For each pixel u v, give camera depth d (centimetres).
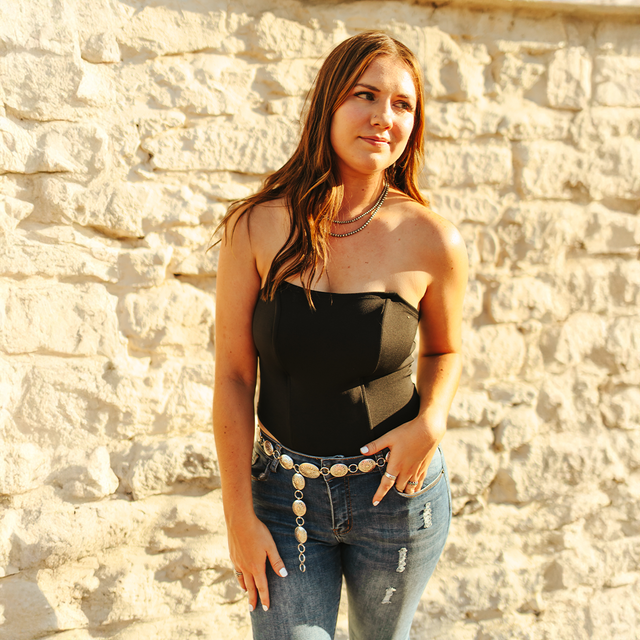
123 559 201
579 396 248
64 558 192
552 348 244
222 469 147
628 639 251
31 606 189
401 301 142
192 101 201
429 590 235
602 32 239
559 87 237
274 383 146
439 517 153
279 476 148
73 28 187
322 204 142
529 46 232
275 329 138
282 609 144
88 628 197
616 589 252
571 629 247
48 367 192
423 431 146
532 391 243
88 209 193
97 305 196
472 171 231
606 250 247
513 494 242
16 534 188
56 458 194
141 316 201
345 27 214
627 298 251
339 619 228
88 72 190
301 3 209
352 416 142
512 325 240
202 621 211
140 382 202
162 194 201
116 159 195
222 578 213
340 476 143
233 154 207
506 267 238
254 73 207
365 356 138
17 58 182
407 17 219
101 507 197
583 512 249
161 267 202
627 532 254
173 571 207
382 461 144
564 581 247
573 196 243
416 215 150
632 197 249
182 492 208
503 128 232
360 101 137
